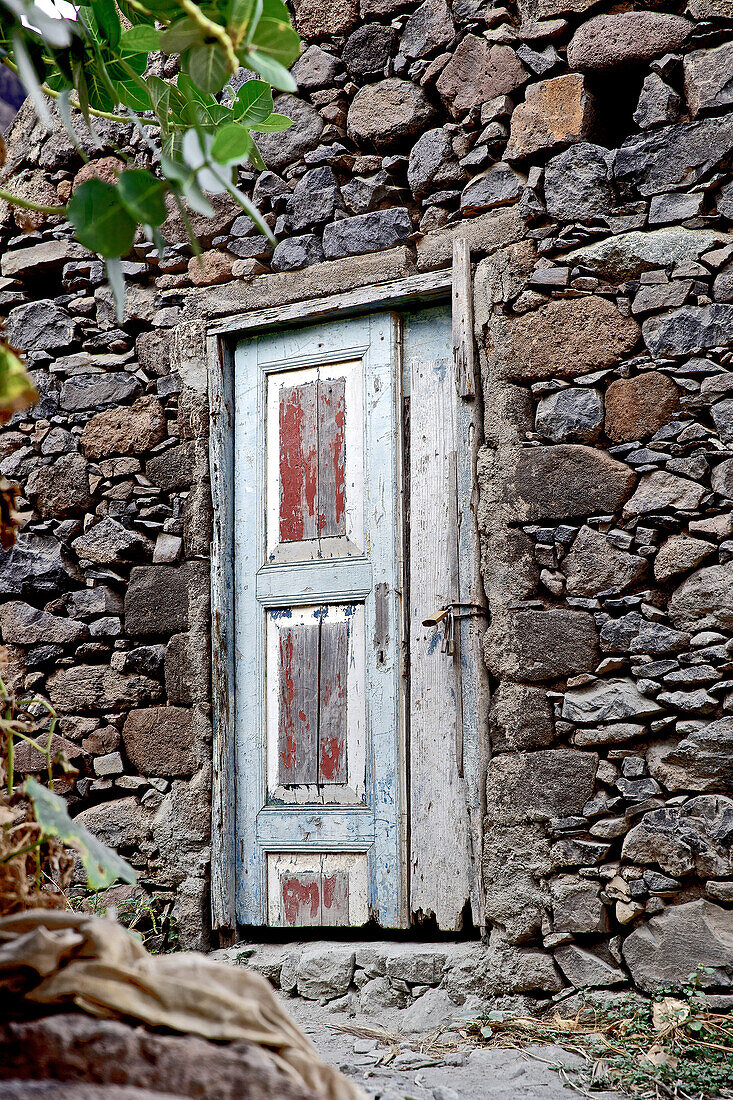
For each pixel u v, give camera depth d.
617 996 3.29
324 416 4.26
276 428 4.37
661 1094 2.78
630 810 3.37
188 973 1.72
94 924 1.69
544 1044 3.21
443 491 3.93
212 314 4.48
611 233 3.62
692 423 3.41
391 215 4.07
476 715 3.67
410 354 4.13
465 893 3.71
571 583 3.54
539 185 3.75
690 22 3.54
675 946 3.24
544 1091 2.79
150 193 1.59
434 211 3.99
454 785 3.77
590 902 3.39
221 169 1.62
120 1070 1.59
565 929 3.41
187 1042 1.63
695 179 3.49
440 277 3.95
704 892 3.25
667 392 3.46
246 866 4.18
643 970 3.28
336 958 3.76
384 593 4.02
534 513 3.63
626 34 3.62
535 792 3.51
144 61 2.05
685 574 3.39
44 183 5.00
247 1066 1.63
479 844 3.62
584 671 3.49
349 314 4.22
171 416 4.57
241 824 4.22
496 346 3.77
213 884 4.16
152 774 4.36
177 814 4.26
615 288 3.60
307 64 4.29
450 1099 2.66
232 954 4.03
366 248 4.11
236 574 4.38
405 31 4.09
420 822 3.83
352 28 4.22
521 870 3.50
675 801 3.30
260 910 4.13
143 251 4.70
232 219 4.44
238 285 4.41
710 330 3.42
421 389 4.04
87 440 4.68
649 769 3.37
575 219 3.67
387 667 3.98
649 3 3.62
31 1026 1.59
